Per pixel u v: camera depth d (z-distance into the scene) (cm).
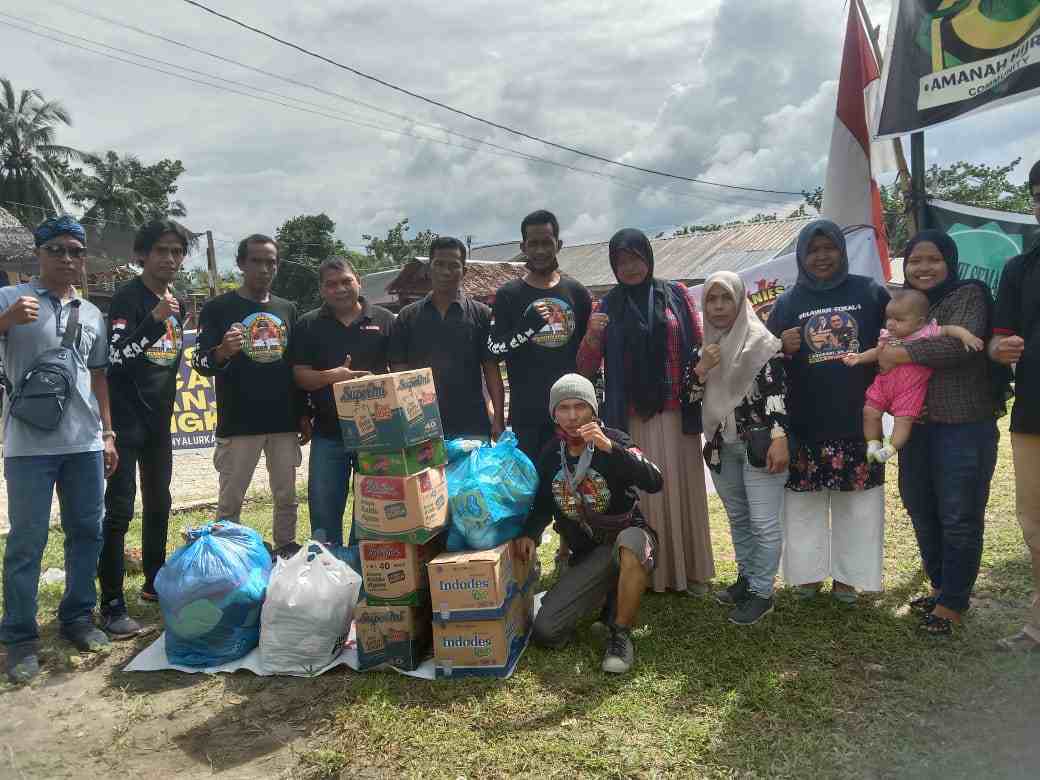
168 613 367
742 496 404
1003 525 514
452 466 394
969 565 360
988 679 320
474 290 2375
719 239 2719
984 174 2164
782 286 615
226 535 396
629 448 361
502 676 346
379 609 354
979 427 354
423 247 5872
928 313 365
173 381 444
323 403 459
